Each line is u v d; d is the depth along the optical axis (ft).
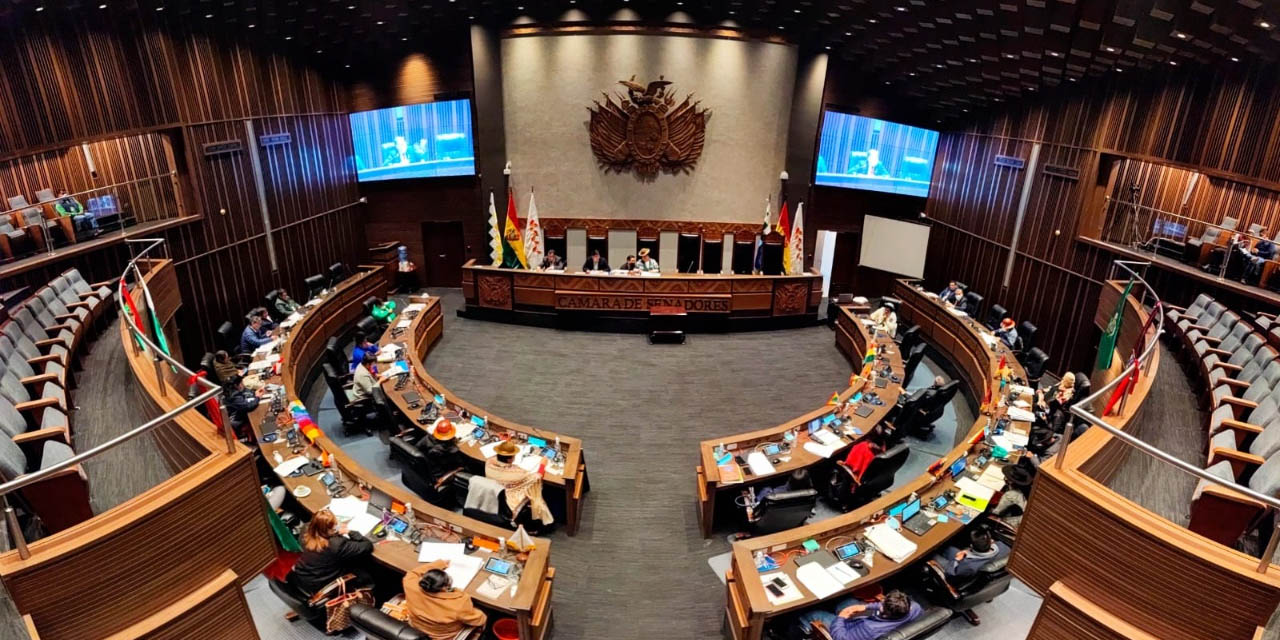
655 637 20.40
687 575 23.11
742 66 49.42
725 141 51.26
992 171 48.80
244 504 14.79
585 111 50.65
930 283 56.95
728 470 24.40
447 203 55.11
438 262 57.57
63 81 30.19
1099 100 39.17
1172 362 30.35
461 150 52.95
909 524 20.52
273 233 44.75
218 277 40.14
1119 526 12.97
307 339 37.99
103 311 30.01
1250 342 27.09
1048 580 14.43
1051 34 30.78
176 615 13.55
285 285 46.34
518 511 23.00
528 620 17.76
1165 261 36.45
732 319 46.88
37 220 30.42
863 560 19.06
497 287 46.91
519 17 48.42
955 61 41.27
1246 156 31.60
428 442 25.00
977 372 36.70
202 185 38.50
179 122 36.60
